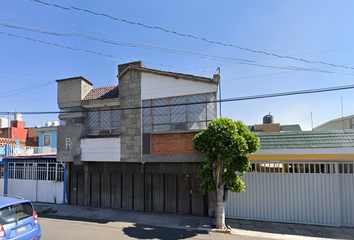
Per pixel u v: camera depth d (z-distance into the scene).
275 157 9.41
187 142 9.59
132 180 10.92
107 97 11.19
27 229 5.66
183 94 9.86
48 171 12.81
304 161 9.50
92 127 11.51
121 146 10.55
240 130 8.12
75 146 11.21
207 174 8.22
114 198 11.08
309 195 9.29
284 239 7.38
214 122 8.00
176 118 9.94
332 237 7.66
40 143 22.02
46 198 12.49
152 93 10.32
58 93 11.82
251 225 8.92
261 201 9.70
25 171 13.46
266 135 10.07
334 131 9.50
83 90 11.64
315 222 9.09
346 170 9.22
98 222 8.96
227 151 7.40
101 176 11.42
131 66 10.67
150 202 10.55
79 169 11.98
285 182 9.56
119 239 7.05
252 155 9.36
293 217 9.32
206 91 9.58
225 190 8.26
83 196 11.70
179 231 7.93
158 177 10.59
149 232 7.80
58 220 9.23
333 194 9.05
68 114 11.53
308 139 9.35
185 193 10.17
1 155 14.41
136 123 10.44
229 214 9.94
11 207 5.46
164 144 9.91
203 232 7.86
